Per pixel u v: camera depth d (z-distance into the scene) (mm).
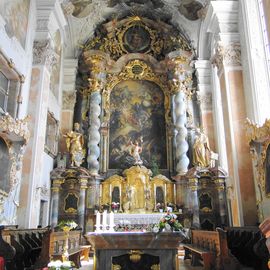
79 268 8492
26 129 9094
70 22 16312
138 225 12516
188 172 13594
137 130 15719
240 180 10438
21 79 10289
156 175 14258
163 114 16047
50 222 12820
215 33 13109
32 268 6984
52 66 12602
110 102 16172
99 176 14023
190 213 13203
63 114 15328
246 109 11211
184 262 9430
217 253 6945
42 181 11992
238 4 12312
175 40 16781
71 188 13555
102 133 15305
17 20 10328
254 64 10938
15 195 9523
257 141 9461
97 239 5863
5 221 8906
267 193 9195
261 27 11133
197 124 15750
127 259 5902
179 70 15844
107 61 16188
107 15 17234
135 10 17344
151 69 16594
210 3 12484
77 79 16375
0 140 8750
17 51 10242
